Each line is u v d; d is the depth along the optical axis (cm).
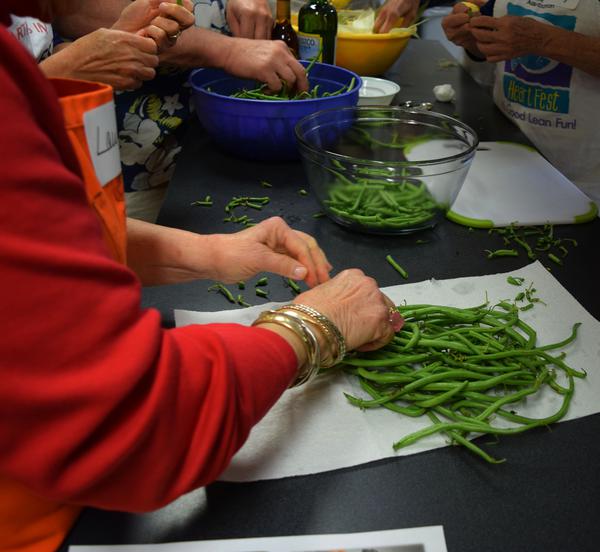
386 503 60
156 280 87
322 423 69
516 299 92
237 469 62
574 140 195
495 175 134
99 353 41
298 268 82
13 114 37
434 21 327
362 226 110
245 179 133
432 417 70
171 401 45
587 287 98
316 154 107
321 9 158
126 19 117
